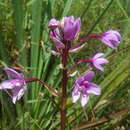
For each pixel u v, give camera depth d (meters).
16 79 0.24
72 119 0.31
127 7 0.43
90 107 0.31
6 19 0.38
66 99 0.25
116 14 0.44
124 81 0.33
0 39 0.30
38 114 0.31
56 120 0.32
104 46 0.41
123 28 0.38
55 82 0.33
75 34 0.23
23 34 0.29
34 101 0.30
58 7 0.37
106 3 0.45
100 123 0.29
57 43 0.23
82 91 0.24
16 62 0.36
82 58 0.39
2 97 0.29
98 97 0.31
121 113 0.30
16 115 0.33
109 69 0.37
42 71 0.32
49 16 0.32
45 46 0.32
